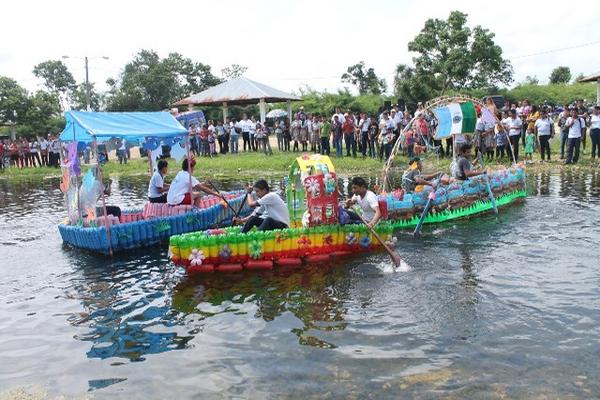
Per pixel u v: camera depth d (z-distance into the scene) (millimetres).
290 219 10555
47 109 46688
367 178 19312
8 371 5977
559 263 8625
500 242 10016
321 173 9430
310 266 9062
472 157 21141
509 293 7473
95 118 10922
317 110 46938
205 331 6738
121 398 5328
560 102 47406
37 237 12414
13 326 7195
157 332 6789
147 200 17594
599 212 11961
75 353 6336
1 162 30922
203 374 5684
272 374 5594
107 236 10266
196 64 59344
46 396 5430
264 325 6816
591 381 5176
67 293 8391
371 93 56562
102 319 7289
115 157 34312
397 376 5426
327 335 6441
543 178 17047
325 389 5246
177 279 8758
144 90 56688
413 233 10938
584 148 21828
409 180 12000
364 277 8406
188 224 11484
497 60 45250
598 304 6949
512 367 5500
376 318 6855
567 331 6238
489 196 12680
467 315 6816
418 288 7836
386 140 21734
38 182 24578
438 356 5805
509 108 22766
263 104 33188
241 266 9062
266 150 27922
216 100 34031
